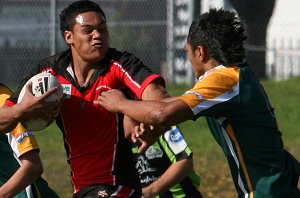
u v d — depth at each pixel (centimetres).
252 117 1648
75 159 1767
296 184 1703
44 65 1781
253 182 1659
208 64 1697
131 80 1691
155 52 5788
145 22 5700
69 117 1742
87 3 1745
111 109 1658
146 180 2059
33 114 1670
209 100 1617
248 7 6084
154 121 1614
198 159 3831
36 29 6162
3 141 1844
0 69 6038
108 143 1736
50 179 3494
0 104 1802
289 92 5269
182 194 2081
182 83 5412
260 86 1686
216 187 3288
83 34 1717
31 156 1752
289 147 4078
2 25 6341
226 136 1669
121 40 5875
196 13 5416
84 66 1738
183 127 4578
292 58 6056
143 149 1692
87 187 1761
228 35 1669
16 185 1723
